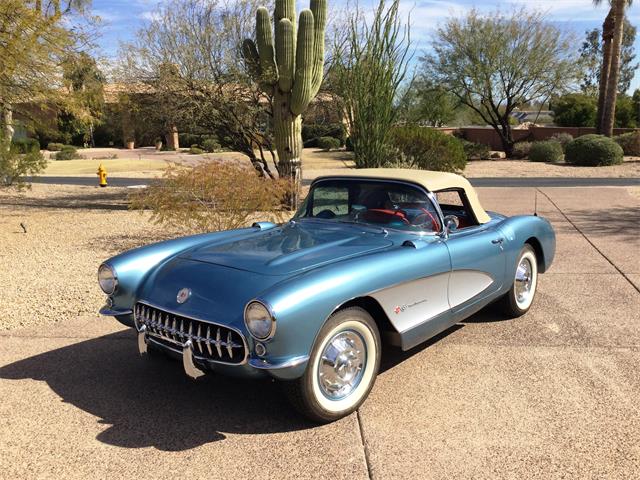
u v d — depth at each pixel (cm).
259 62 1216
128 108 1438
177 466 316
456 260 437
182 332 353
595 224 1073
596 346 481
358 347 372
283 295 322
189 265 388
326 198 491
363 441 339
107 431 353
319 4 1184
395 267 380
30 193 1872
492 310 566
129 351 482
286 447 334
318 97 1426
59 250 930
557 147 3109
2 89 1266
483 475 304
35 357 470
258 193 816
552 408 375
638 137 3212
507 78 3431
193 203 813
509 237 514
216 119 1401
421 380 420
